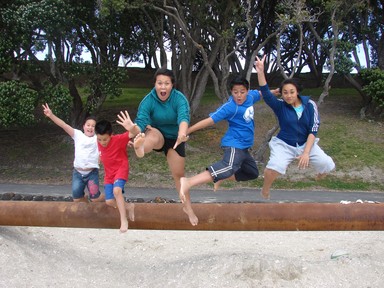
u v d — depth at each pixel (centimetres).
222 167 562
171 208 677
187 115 559
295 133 617
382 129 2081
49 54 1783
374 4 2306
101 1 1614
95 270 727
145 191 1551
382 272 679
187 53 2014
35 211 700
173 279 665
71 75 1825
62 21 1641
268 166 625
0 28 1697
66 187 1584
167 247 860
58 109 1709
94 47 1900
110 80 1841
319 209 661
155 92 564
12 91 1638
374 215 655
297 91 604
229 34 1775
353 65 2064
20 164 1811
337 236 953
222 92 1911
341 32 2467
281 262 675
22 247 748
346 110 2362
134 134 525
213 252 812
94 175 778
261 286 627
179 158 597
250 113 577
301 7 1680
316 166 632
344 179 1686
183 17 1884
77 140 772
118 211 682
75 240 878
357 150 1869
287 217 658
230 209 666
